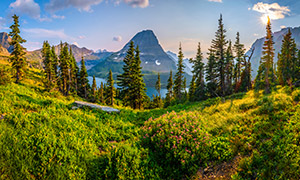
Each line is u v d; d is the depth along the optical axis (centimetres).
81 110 1173
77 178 499
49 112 931
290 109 827
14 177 450
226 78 3728
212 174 561
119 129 1005
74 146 641
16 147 545
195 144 670
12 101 996
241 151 629
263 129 721
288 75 3516
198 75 3866
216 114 1201
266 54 2708
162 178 566
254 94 1914
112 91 4175
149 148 717
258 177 471
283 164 475
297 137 570
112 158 598
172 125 783
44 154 549
